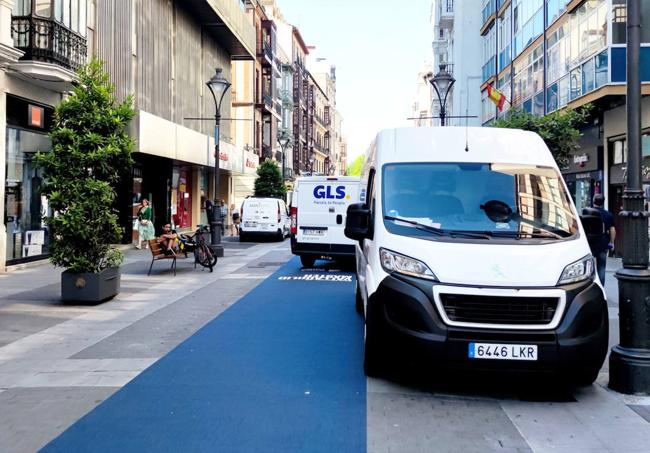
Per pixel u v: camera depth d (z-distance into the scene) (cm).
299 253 1653
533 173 675
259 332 854
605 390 600
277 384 605
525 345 540
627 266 600
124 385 603
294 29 6569
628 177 602
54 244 1066
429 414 525
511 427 497
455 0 4350
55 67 1533
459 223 624
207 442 458
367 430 484
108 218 1074
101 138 1052
